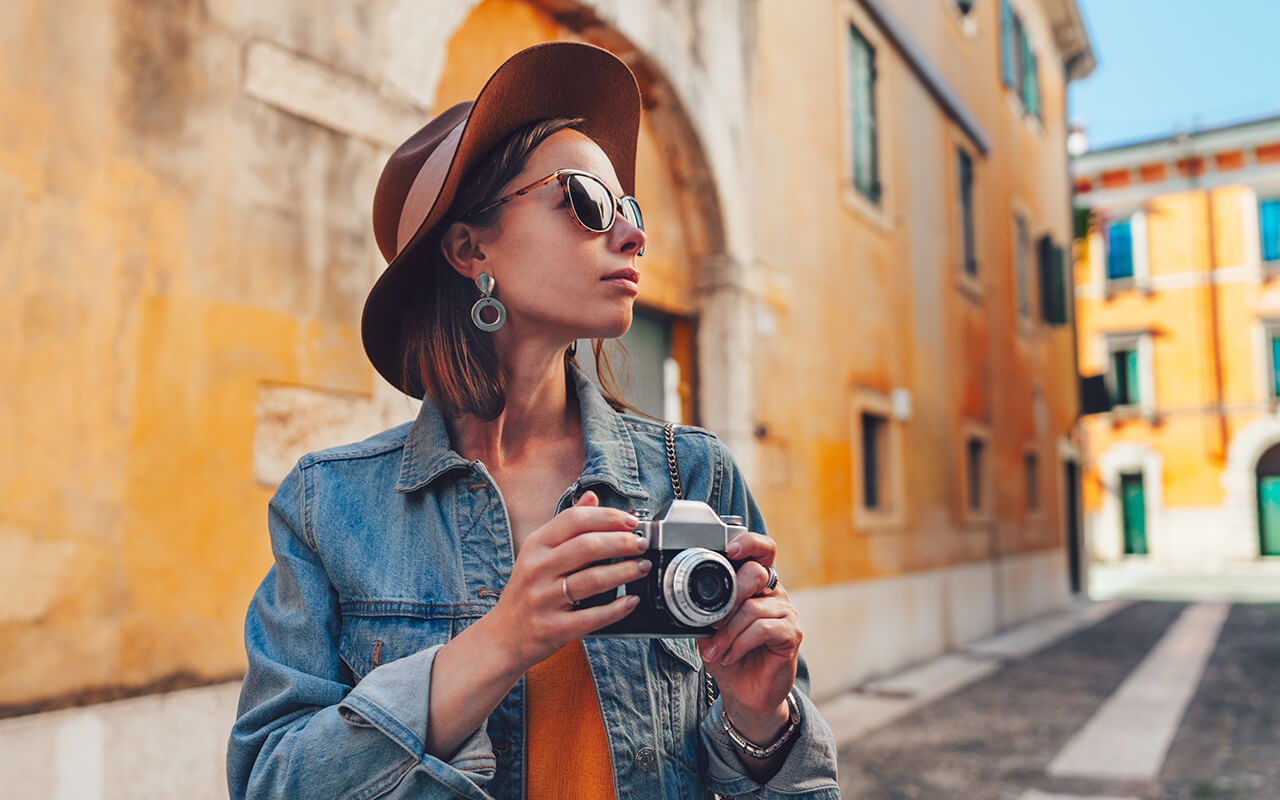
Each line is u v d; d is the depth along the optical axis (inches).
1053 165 635.5
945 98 401.4
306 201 125.9
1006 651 377.7
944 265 398.0
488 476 40.2
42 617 95.3
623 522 31.8
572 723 37.9
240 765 36.2
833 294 290.5
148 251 107.7
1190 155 945.5
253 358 118.0
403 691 33.2
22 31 97.9
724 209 224.7
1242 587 755.4
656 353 223.0
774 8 262.7
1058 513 594.9
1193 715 262.4
